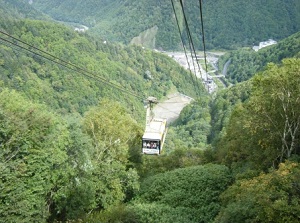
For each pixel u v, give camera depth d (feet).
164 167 133.08
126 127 116.98
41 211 66.49
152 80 619.26
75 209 76.54
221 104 346.74
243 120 88.79
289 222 47.14
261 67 564.30
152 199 90.38
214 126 314.96
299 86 72.79
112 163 92.32
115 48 632.79
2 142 63.41
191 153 147.02
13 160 64.03
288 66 76.95
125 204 86.17
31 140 67.31
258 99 77.97
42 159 67.46
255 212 51.70
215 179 90.27
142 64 652.07
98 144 93.30
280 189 53.57
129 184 92.73
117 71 543.39
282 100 73.82
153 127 116.57
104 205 83.20
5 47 353.51
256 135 84.43
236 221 53.83
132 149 125.08
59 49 474.08
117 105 129.70
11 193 60.64
